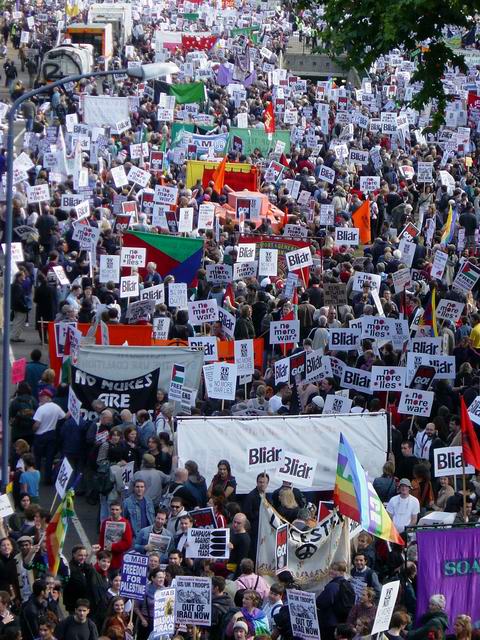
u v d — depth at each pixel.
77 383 29.77
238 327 34.25
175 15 123.12
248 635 20.08
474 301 41.66
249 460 26.92
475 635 20.27
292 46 119.25
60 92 75.81
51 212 44.56
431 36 35.16
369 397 31.52
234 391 29.31
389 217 52.69
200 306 33.47
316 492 27.89
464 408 25.09
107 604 21.83
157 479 26.08
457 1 32.97
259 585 22.12
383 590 19.73
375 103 77.12
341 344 32.84
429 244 46.47
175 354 30.69
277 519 23.69
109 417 27.97
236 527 23.77
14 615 21.62
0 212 44.19
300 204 50.81
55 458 31.34
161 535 23.17
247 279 38.28
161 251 40.62
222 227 46.00
